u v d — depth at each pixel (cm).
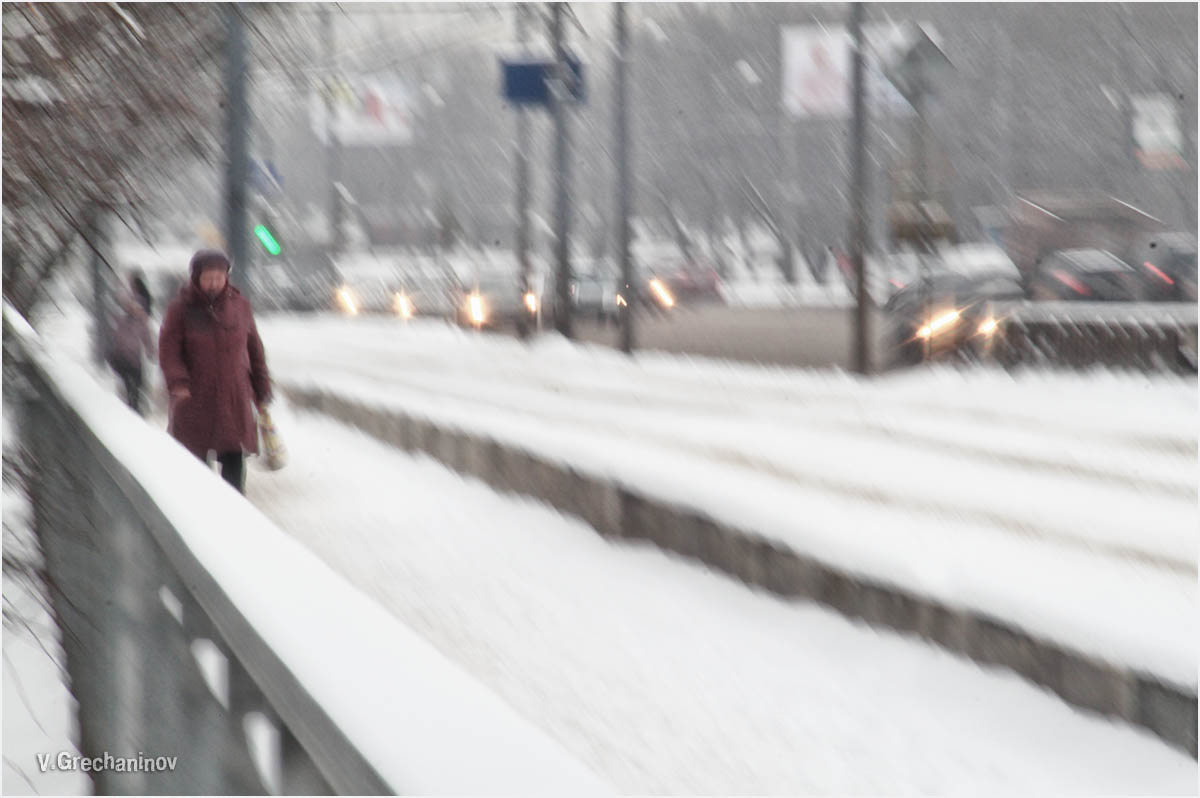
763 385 5538
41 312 2608
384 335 9900
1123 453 3391
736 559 2042
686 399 4994
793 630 1827
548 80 7475
